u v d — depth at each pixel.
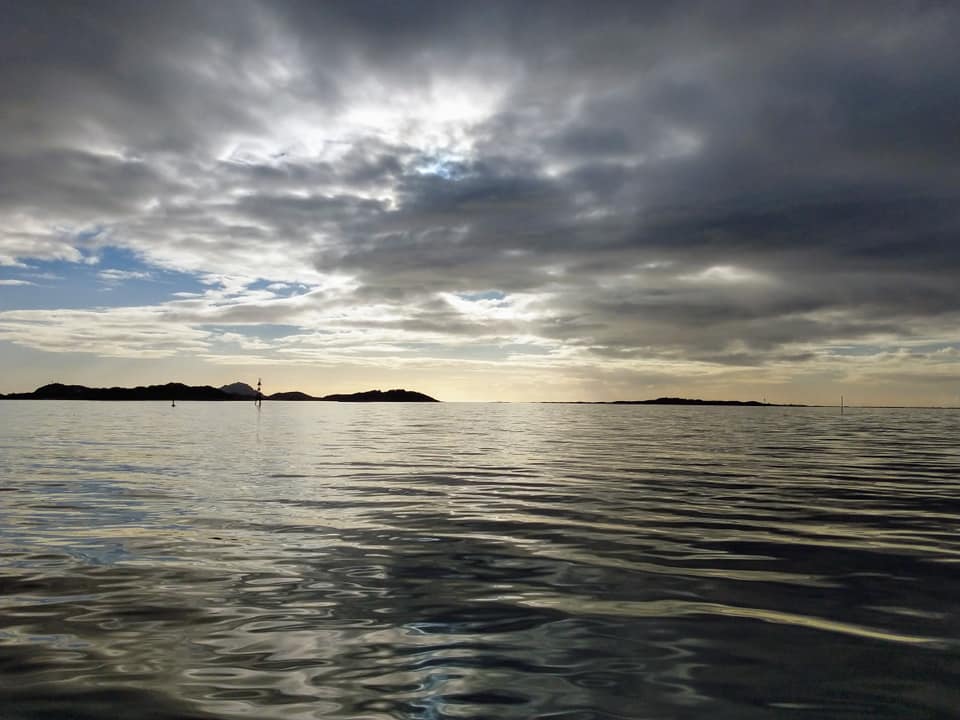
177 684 4.18
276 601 5.93
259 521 9.74
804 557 7.75
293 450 23.67
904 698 4.00
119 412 73.00
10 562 7.25
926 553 7.97
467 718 3.73
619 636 5.09
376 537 8.70
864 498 12.63
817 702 3.94
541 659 4.62
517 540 8.59
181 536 8.66
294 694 4.04
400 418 70.81
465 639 5.01
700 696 4.03
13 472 15.90
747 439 34.44
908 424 60.16
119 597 6.00
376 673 4.37
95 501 11.48
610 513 10.74
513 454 23.34
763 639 5.03
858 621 5.47
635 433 40.75
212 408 103.31
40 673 4.33
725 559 7.63
